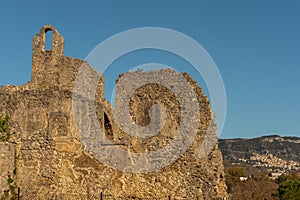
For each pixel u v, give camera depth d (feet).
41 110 89.25
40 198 85.51
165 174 91.45
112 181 90.33
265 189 185.16
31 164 87.35
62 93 89.51
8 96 90.89
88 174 88.63
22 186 86.33
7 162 84.89
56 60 94.73
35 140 88.28
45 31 96.73
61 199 85.92
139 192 90.68
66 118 88.53
